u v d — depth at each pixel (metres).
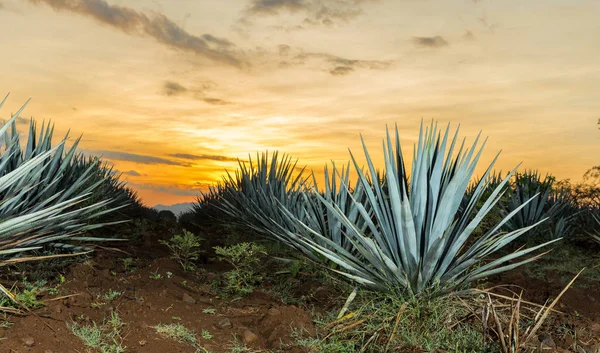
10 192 6.18
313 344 4.47
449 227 4.65
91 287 5.43
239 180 12.20
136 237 9.52
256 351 4.33
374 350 4.44
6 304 4.26
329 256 5.40
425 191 5.17
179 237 7.11
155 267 6.89
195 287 6.19
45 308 4.30
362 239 5.07
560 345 4.69
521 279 7.57
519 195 11.85
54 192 7.23
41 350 3.58
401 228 5.02
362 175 5.41
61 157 7.70
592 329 5.10
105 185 10.62
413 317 4.68
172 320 4.69
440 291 4.96
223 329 4.75
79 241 7.25
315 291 6.28
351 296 5.12
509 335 4.13
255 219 9.97
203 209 13.58
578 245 11.95
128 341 4.04
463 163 5.16
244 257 6.62
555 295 6.70
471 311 4.72
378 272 5.41
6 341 3.59
